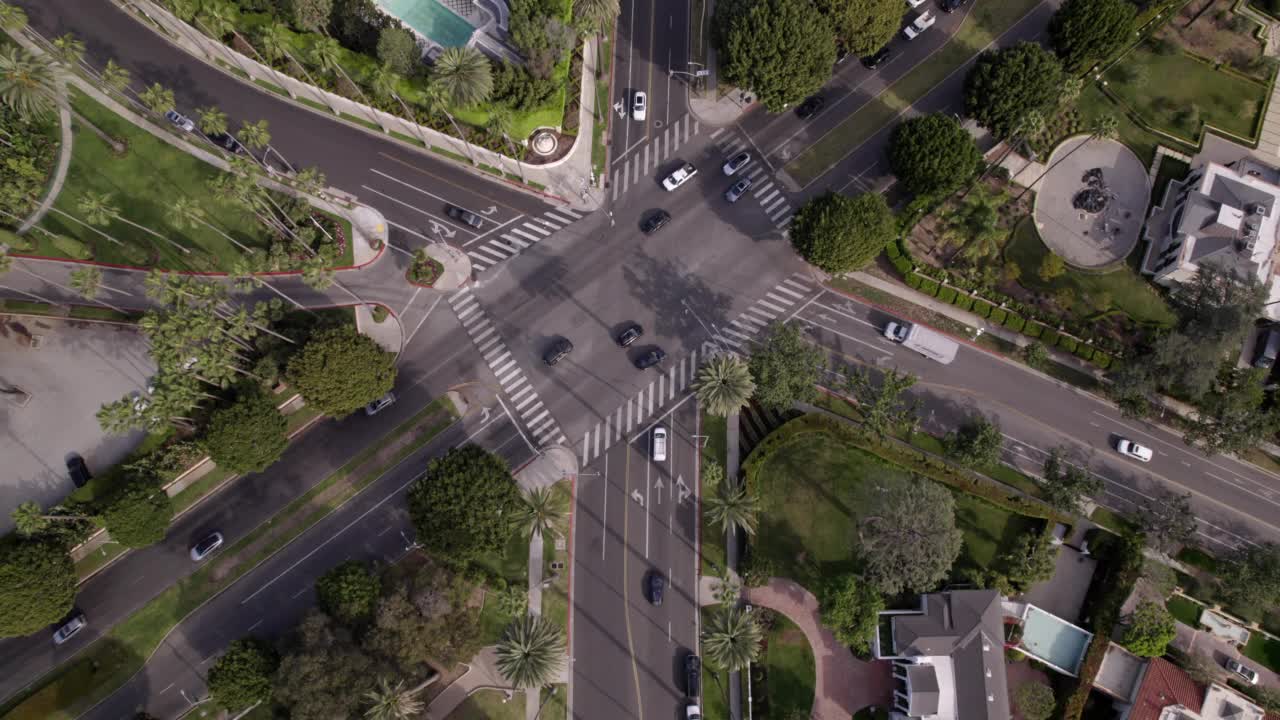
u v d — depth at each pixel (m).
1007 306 88.56
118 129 89.56
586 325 87.75
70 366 84.19
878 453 82.69
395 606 69.19
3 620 69.31
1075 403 87.00
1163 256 89.88
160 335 73.19
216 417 73.88
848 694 78.12
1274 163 93.56
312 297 87.19
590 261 89.44
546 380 86.19
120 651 78.12
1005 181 92.62
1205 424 82.88
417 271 87.06
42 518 72.88
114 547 80.19
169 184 88.62
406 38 83.56
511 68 84.94
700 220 90.69
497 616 79.75
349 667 67.12
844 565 81.06
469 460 73.81
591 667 78.62
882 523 74.00
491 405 85.44
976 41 95.44
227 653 70.00
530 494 75.06
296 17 85.38
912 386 86.81
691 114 93.56
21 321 84.81
